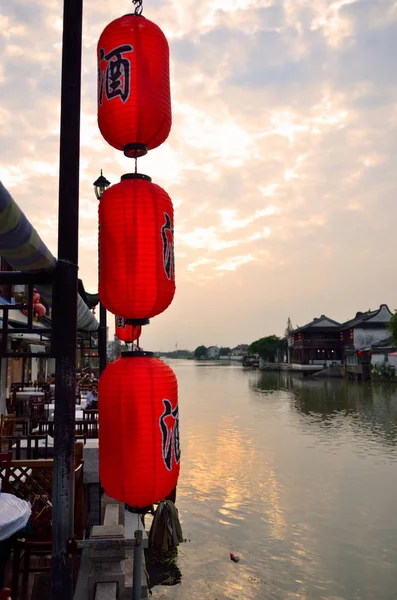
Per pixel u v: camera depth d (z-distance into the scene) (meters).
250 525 11.36
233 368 146.25
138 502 2.72
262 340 115.69
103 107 2.97
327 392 46.75
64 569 2.87
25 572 5.20
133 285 2.78
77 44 3.21
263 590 8.38
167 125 3.01
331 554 9.80
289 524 11.42
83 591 5.21
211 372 114.12
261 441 21.83
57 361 3.01
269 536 10.70
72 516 2.95
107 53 2.94
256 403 38.53
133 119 2.86
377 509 12.38
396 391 45.31
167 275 2.88
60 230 3.11
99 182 8.38
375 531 10.96
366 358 61.72
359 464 17.19
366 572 9.04
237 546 10.17
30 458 7.44
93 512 7.41
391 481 14.91
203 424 27.12
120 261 2.80
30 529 5.11
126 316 2.92
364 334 69.00
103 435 2.79
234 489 14.23
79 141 3.19
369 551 9.93
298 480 15.16
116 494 2.72
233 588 8.45
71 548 2.88
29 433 8.93
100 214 2.96
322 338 77.94
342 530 11.05
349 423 26.77
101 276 2.92
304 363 77.56
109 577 5.31
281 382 65.00
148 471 2.67
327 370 70.88
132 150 3.00
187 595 8.21
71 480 2.95
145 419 2.71
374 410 32.06
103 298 2.92
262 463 17.45
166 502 10.26
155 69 2.92
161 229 2.88
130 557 5.97
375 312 70.69
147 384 2.75
